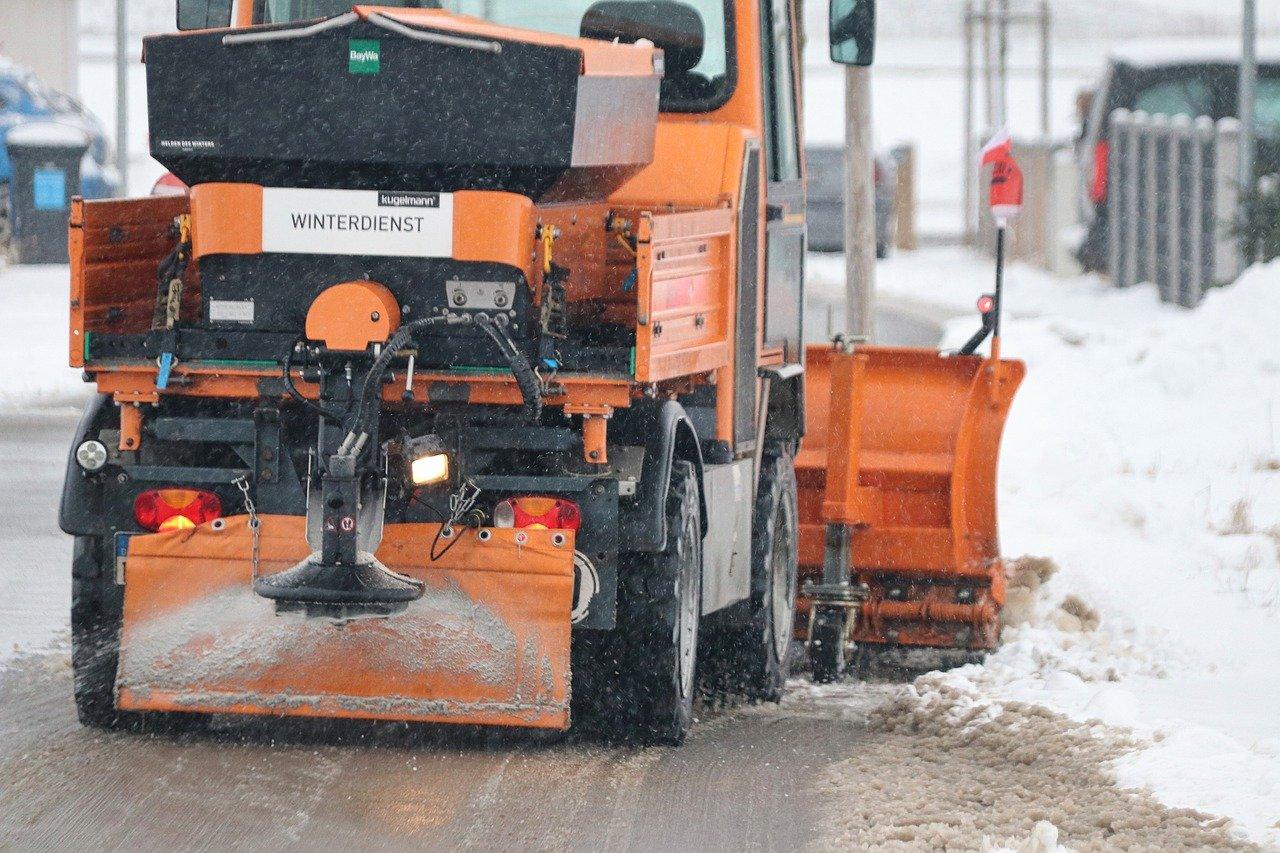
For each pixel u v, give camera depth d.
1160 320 81.62
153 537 21.09
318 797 19.52
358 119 20.98
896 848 18.03
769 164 27.34
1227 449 48.44
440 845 18.02
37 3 116.94
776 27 27.83
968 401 30.95
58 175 88.94
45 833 17.98
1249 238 80.44
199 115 21.17
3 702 23.17
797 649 32.38
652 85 23.00
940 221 173.25
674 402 22.19
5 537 34.38
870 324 53.16
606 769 21.17
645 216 20.47
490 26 22.17
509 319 20.91
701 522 23.22
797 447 29.28
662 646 21.84
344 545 20.34
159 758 20.86
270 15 27.00
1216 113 97.56
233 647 21.00
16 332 65.44
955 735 23.20
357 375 20.81
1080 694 25.25
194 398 21.97
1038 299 92.94
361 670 20.95
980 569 30.48
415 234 21.00
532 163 20.92
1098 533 39.25
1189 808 19.25
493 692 20.91
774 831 18.83
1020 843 17.75
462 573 20.94
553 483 21.20
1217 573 34.47
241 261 21.17
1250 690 25.98
